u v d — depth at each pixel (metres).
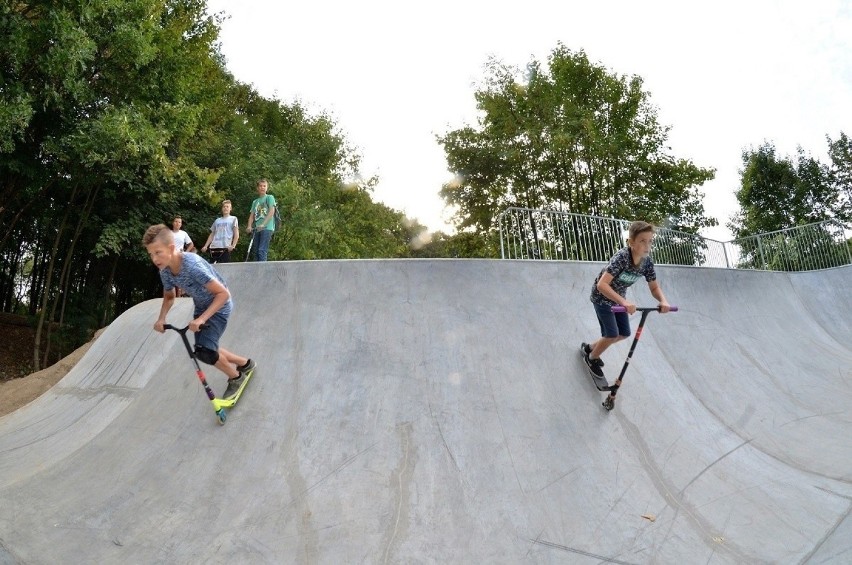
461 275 5.57
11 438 5.27
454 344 4.85
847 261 14.93
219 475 3.66
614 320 4.41
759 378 6.85
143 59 10.54
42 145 9.86
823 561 3.13
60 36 8.68
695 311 7.98
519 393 4.49
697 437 4.71
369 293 5.28
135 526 3.30
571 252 9.50
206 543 3.12
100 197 12.71
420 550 3.09
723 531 3.46
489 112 21.38
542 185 21.25
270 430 4.00
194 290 3.65
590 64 20.92
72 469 4.03
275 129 23.50
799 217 27.69
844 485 4.21
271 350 4.76
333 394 4.32
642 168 20.28
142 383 5.20
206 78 16.11
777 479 4.24
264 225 8.60
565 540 3.25
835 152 28.19
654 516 3.53
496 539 3.21
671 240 11.84
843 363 8.59
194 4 14.40
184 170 12.23
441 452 3.84
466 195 22.41
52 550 3.08
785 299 11.08
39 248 15.84
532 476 3.73
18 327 14.54
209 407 4.27
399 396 4.30
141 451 4.05
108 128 9.61
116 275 17.06
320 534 3.16
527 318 5.38
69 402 5.84
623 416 4.57
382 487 3.52
